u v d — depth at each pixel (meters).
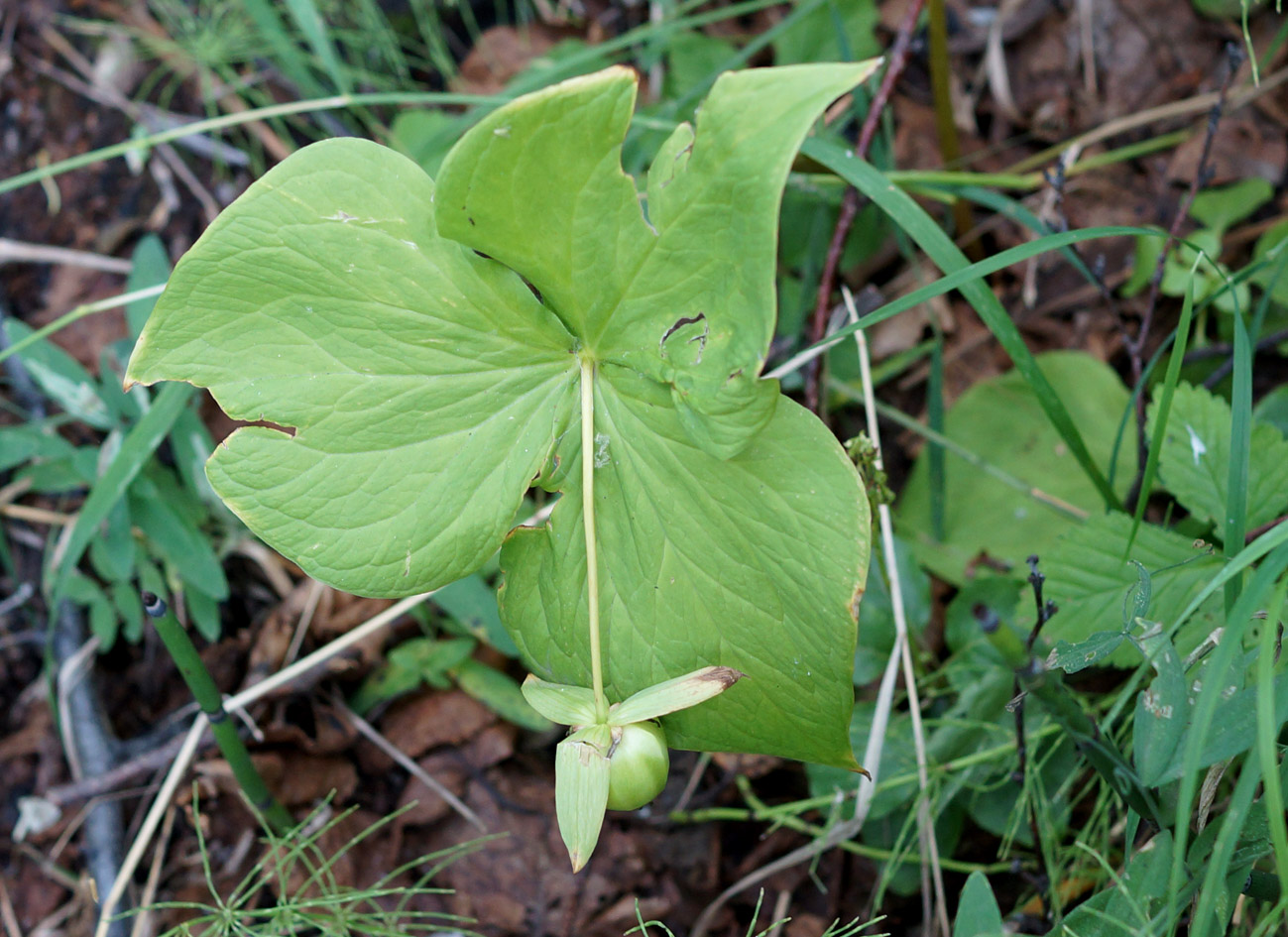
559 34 0.65
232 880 0.50
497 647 0.50
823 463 0.36
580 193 0.34
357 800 0.52
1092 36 0.60
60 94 0.61
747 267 0.33
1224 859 0.33
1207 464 0.45
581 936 0.50
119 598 0.51
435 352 0.37
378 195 0.35
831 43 0.60
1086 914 0.37
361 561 0.37
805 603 0.36
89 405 0.52
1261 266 0.45
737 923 0.50
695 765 0.51
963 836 0.50
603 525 0.37
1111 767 0.38
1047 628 0.44
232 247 0.35
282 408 0.36
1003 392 0.55
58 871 0.51
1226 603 0.38
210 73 0.61
